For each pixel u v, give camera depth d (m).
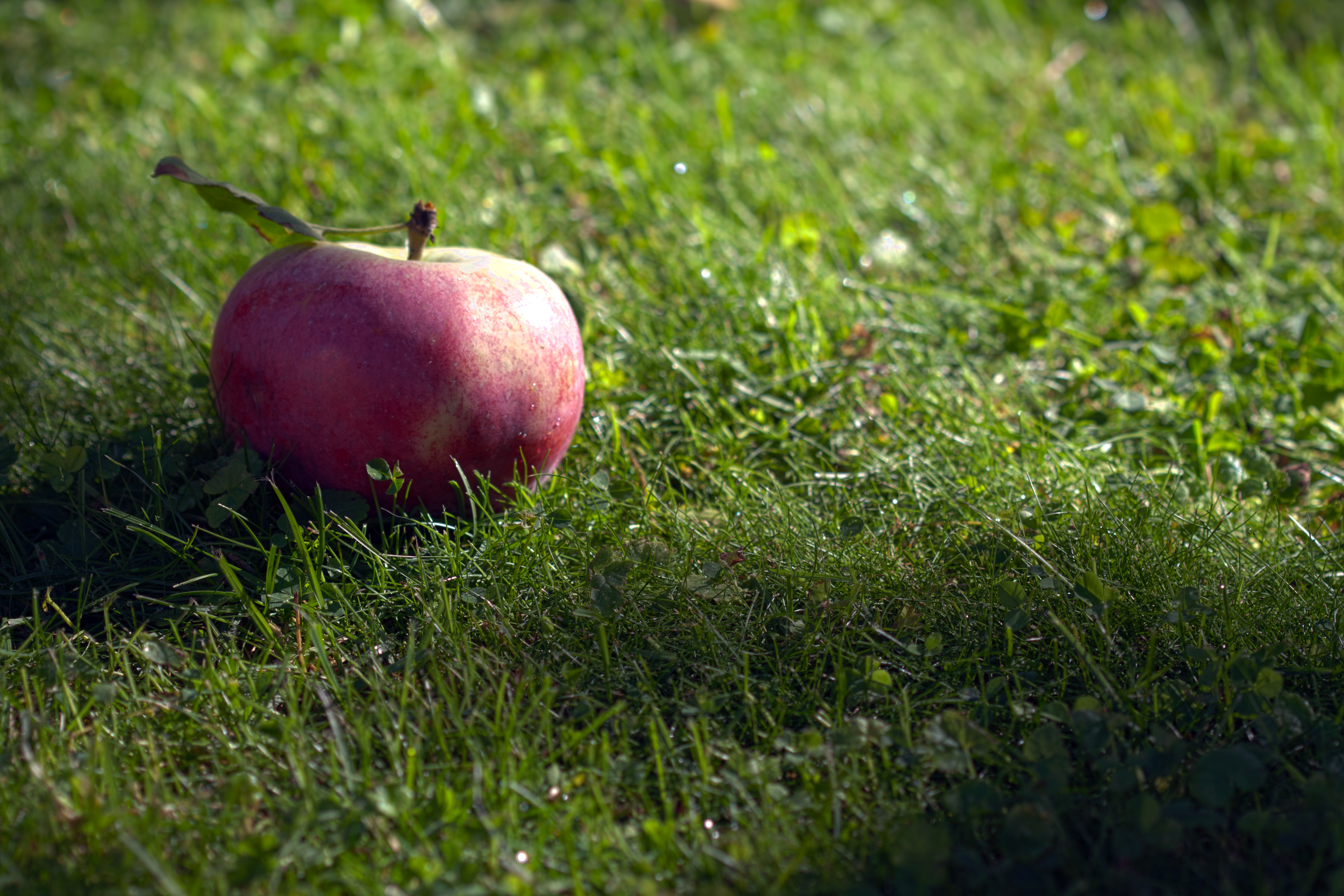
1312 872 1.72
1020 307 3.70
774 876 1.77
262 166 4.58
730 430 3.19
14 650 2.25
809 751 2.01
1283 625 2.35
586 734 2.03
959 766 1.95
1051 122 5.48
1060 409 3.30
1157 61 6.18
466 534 2.58
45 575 2.48
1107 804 1.92
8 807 1.85
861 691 2.19
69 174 4.54
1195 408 3.29
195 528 2.50
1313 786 1.85
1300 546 2.64
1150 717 2.13
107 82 5.46
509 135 5.12
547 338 2.54
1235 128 5.41
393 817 1.85
